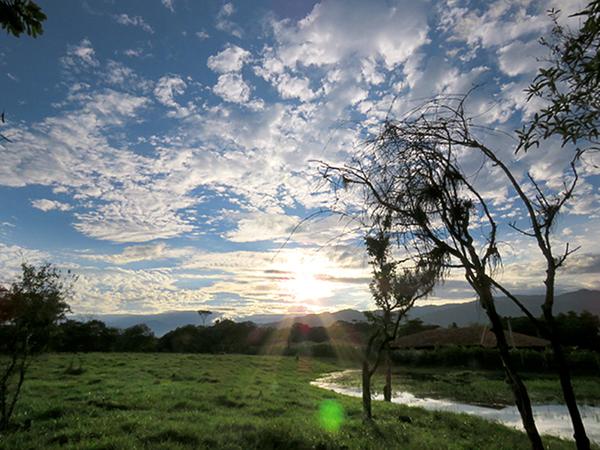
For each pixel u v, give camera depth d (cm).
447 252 468
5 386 1180
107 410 1423
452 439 1239
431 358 4984
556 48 372
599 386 2983
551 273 409
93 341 6588
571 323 4706
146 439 995
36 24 418
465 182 457
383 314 1502
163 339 8119
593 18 317
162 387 2108
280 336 9019
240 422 1216
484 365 4566
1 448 916
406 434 1225
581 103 358
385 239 540
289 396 2086
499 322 441
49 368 3130
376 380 3788
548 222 417
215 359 5200
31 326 1208
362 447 1042
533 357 4172
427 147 468
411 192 473
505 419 1889
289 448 1019
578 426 378
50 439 993
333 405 1819
